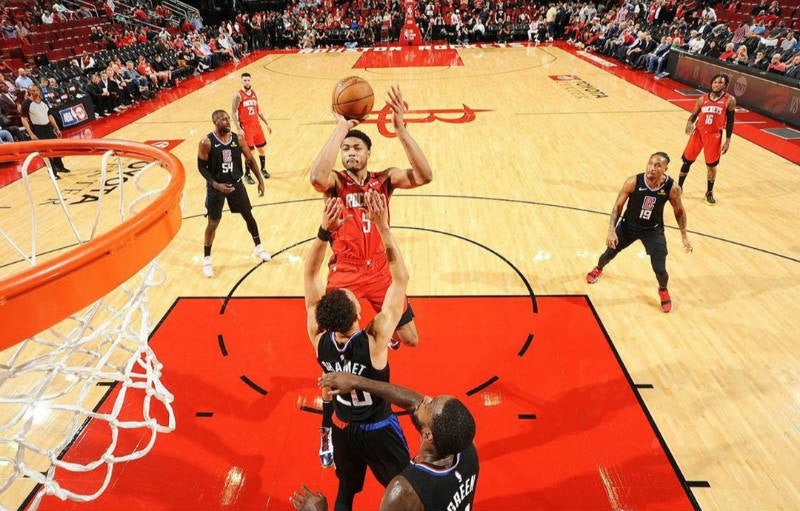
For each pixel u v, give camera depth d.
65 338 2.74
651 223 4.73
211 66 18.64
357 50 21.98
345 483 2.87
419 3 23.75
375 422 2.63
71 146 3.00
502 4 23.59
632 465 3.32
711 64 12.62
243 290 5.28
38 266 1.69
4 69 13.02
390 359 4.27
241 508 3.09
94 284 1.84
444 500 1.93
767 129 9.95
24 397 2.34
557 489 3.17
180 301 5.10
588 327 4.65
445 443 1.90
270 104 12.99
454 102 12.61
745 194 7.26
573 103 12.22
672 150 8.95
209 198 5.27
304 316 4.85
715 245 5.98
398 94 2.88
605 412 3.73
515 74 15.78
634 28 17.14
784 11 15.36
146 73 14.67
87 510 3.08
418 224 6.60
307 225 6.70
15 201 7.53
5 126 10.51
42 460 3.42
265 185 8.00
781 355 4.28
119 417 3.73
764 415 3.70
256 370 4.20
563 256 5.81
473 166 8.49
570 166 8.37
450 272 5.52
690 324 4.68
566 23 22.61
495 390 3.94
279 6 26.12
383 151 9.26
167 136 10.60
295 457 3.43
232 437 3.59
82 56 14.90
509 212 6.87
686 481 3.21
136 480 3.27
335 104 3.15
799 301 4.96
